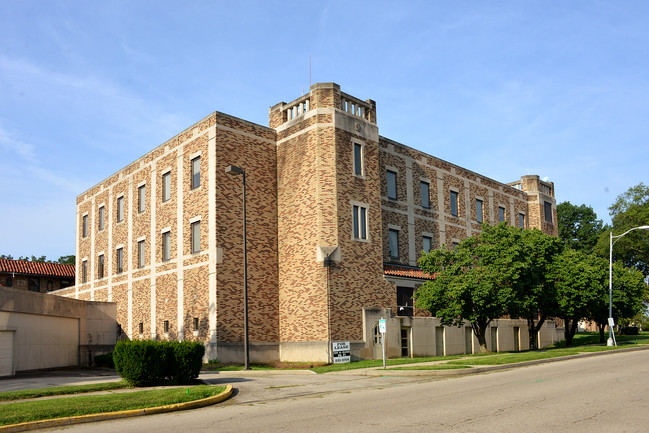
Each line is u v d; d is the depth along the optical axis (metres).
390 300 32.44
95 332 32.44
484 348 32.25
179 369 18.59
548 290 36.97
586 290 37.88
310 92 32.06
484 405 12.48
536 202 53.31
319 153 30.88
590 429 9.59
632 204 67.75
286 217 32.22
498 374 20.22
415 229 39.00
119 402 13.61
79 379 21.70
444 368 21.41
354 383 18.80
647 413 11.02
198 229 32.06
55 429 11.40
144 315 36.16
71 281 56.91
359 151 32.53
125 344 18.09
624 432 9.31
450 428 9.95
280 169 33.16
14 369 25.64
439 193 41.97
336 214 30.27
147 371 17.86
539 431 9.52
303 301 30.30
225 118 31.39
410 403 13.23
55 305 29.06
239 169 25.62
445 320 31.55
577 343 47.81
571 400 12.85
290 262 31.45
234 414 12.54
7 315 25.38
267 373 23.36
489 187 47.97
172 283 33.50
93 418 12.20
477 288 29.73
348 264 30.38
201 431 10.48
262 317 30.88
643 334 64.81
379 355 30.62
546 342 47.62
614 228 68.62
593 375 18.17
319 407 13.14
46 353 28.38
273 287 31.75
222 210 30.42
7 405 13.38
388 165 37.53
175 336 32.47
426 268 32.47
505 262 30.75
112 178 42.62
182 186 33.56
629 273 48.44
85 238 46.31
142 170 38.44
